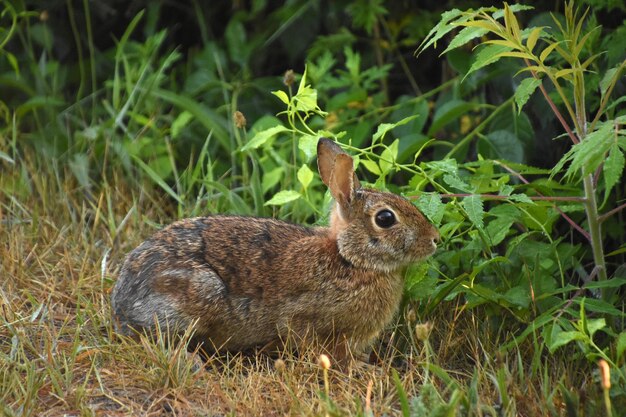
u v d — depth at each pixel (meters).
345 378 8.99
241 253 9.62
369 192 9.62
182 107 13.23
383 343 10.20
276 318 9.59
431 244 9.52
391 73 14.69
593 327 8.41
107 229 11.98
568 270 11.34
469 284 9.69
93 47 15.35
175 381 8.52
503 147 11.73
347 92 13.38
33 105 13.81
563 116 11.87
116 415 8.10
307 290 9.53
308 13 14.60
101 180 13.09
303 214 12.02
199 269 9.43
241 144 12.39
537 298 9.55
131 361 8.87
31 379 8.24
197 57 14.80
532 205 9.83
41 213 12.12
